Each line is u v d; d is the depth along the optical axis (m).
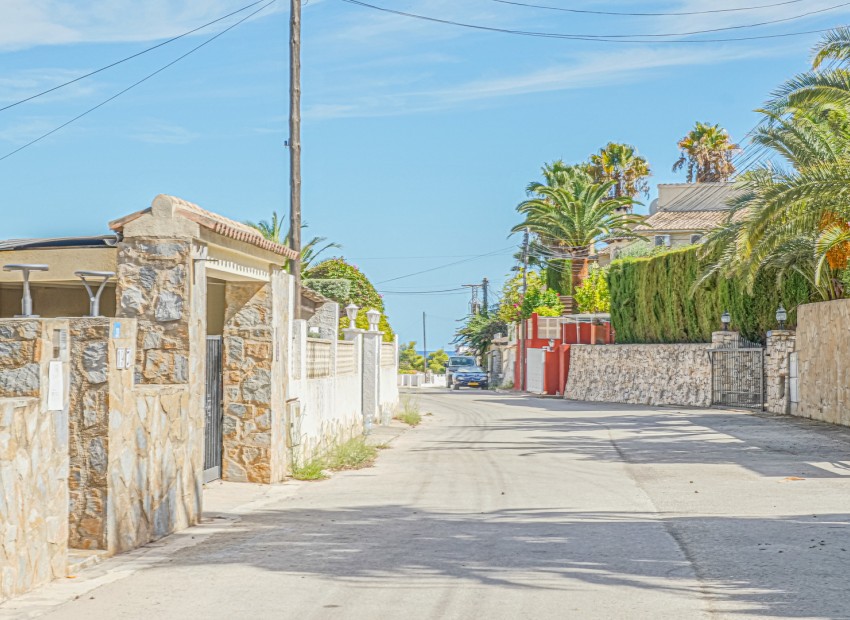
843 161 24.11
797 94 23.44
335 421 21.55
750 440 22.41
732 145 81.81
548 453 20.45
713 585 7.97
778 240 26.89
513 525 11.13
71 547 9.55
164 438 10.84
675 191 66.44
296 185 23.17
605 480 15.69
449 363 76.00
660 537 10.24
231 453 15.34
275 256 15.18
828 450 20.05
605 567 8.71
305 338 17.81
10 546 7.70
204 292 12.37
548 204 61.97
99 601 7.64
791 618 6.91
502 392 64.19
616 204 61.75
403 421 31.23
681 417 30.91
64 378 8.60
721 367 36.22
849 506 12.52
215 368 15.16
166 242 11.95
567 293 69.81
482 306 103.75
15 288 15.96
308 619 7.00
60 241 13.69
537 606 7.29
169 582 8.31
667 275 41.47
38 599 7.71
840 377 26.06
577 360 52.12
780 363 31.33
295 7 23.31
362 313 46.06
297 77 23.30
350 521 11.57
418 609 7.23
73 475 9.59
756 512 12.06
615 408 38.53
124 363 9.91
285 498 13.79
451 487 14.96
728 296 35.91
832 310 26.62
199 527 11.34
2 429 7.57
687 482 15.30
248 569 8.81
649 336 44.09
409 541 10.12
